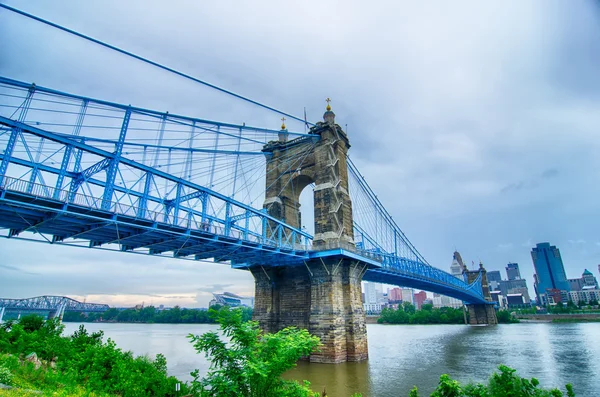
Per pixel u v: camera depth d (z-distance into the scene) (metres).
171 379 17.44
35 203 23.09
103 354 18.95
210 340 13.41
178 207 30.52
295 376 33.44
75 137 25.92
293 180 52.88
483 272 149.88
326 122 50.16
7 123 22.03
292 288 46.78
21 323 30.80
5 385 14.10
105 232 29.67
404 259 64.12
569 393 13.14
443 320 158.75
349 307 42.31
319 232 45.06
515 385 13.56
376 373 34.94
